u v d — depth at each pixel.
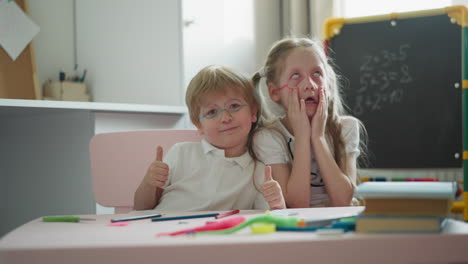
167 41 1.91
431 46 2.32
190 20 2.03
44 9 2.13
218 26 2.22
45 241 0.52
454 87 2.28
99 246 0.47
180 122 1.89
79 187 1.73
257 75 1.34
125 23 2.05
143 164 1.32
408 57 2.35
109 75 2.11
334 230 0.52
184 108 1.85
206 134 1.15
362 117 2.42
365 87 2.42
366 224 0.53
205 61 2.13
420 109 2.33
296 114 1.22
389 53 2.38
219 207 1.11
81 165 1.72
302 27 2.60
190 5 2.05
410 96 2.35
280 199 0.91
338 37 2.46
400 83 2.37
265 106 1.32
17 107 1.52
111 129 1.71
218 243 0.47
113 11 2.09
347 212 0.75
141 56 2.00
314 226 0.59
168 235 0.55
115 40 2.08
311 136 1.22
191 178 1.15
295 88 1.25
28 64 1.97
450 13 2.28
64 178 1.78
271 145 1.21
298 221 0.58
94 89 2.16
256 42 2.47
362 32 2.43
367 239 0.48
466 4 2.30
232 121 1.13
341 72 2.45
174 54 1.89
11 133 1.96
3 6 1.92
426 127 2.32
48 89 2.08
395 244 0.49
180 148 1.21
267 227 0.56
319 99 1.25
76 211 1.75
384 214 0.55
